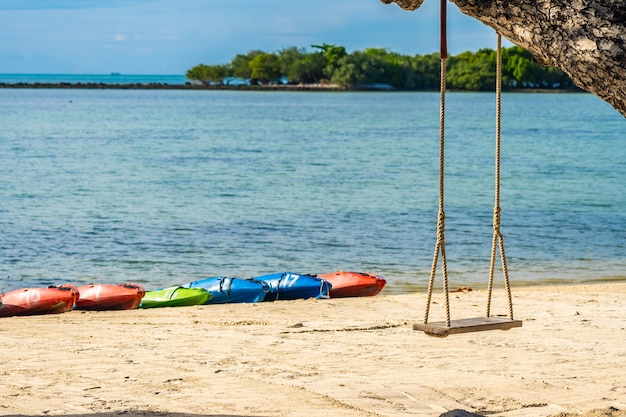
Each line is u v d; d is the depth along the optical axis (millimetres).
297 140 63938
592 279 16391
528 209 27625
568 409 6578
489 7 5082
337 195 31125
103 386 7238
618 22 4648
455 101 169875
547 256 19000
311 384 7363
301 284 13664
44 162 43000
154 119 90625
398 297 13508
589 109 140500
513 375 7754
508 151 55562
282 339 9594
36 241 20094
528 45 5066
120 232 21703
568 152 55094
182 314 11734
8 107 114188
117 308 12312
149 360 8359
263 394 6996
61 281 15859
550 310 11852
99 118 90438
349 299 13359
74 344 9227
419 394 7027
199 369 7949
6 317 11641
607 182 36969
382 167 43406
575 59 4824
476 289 15055
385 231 22438
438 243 6594
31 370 7848
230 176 38000
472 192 32531
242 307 12422
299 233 21969
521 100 183625
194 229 22438
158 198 29562
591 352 8852
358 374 7773
